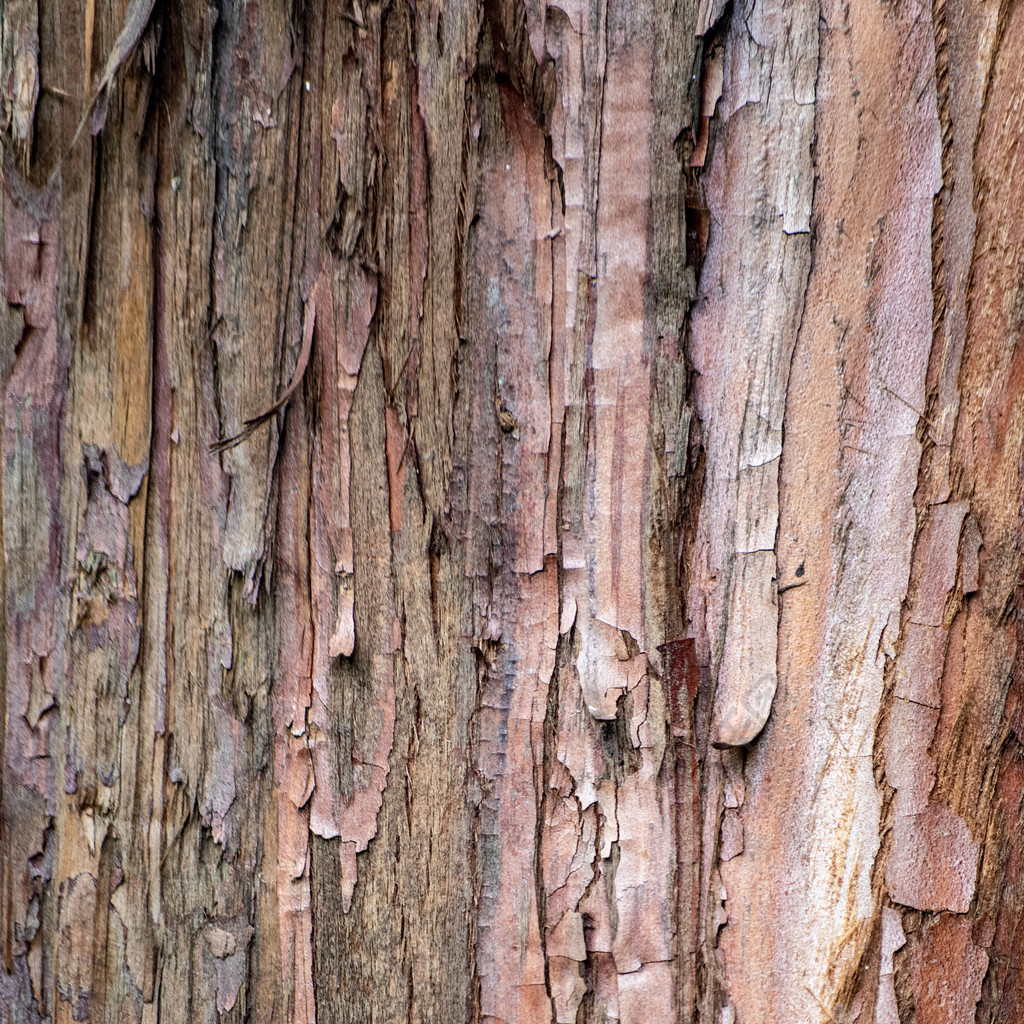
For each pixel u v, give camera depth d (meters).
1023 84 0.81
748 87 0.82
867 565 0.82
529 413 0.83
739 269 0.82
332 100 0.83
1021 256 0.81
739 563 0.83
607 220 0.83
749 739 0.83
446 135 0.83
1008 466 0.82
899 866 0.82
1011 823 0.82
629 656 0.83
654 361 0.83
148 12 0.83
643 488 0.83
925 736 0.82
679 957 0.83
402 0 0.82
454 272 0.83
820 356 0.82
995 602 0.82
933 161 0.81
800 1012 0.83
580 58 0.82
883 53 0.81
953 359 0.82
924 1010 0.83
